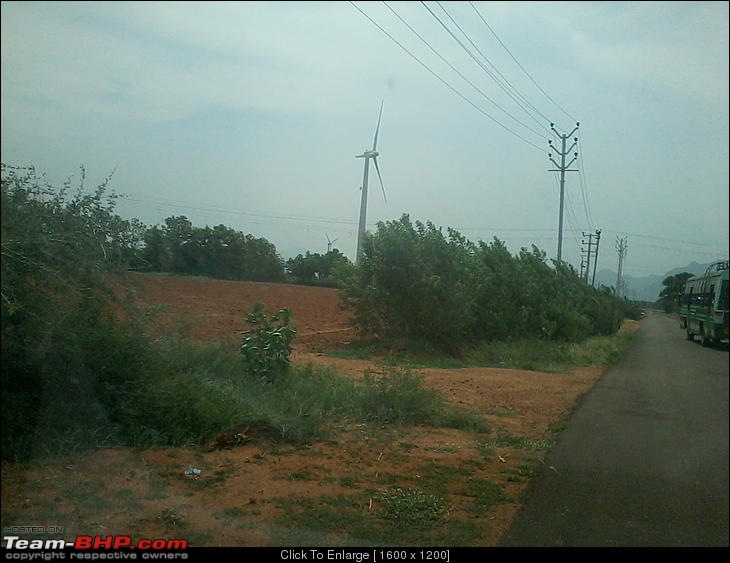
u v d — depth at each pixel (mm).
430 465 8422
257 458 8016
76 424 7750
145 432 8102
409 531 6246
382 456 8664
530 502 7266
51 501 6090
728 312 29641
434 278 22219
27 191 8172
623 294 85062
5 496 6141
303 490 7062
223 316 24234
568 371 20656
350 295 22953
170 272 33031
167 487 6730
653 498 7551
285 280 55125
